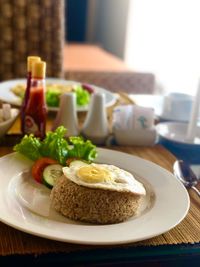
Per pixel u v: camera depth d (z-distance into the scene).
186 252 0.33
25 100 0.51
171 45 1.14
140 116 0.54
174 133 0.58
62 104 0.52
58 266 0.30
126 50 1.49
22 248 0.30
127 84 1.13
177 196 0.37
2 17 0.87
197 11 1.01
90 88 0.71
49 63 0.92
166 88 1.17
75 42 1.78
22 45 0.89
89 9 1.76
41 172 0.41
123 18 1.55
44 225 0.31
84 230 0.31
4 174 0.39
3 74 0.91
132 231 0.31
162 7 1.19
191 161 0.52
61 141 0.43
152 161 0.49
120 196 0.33
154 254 0.32
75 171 0.35
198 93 0.54
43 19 0.89
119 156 0.46
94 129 0.53
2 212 0.32
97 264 0.31
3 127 0.48
